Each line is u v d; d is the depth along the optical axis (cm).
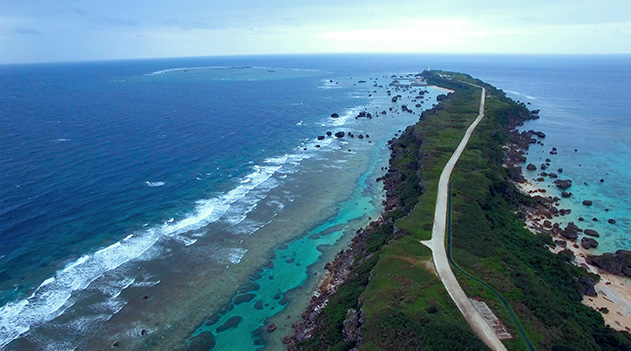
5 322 4950
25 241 6606
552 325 4406
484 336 4156
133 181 9269
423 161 9612
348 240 7325
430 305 4544
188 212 7988
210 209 8181
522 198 8694
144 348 4809
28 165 9838
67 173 9469
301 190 9394
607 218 8062
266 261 6612
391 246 5931
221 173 10194
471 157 9825
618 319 5203
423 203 7350
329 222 7950
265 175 10225
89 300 5447
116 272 6056
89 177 9319
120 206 8025
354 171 10762
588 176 10406
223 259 6594
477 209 7125
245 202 8606
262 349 4856
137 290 5734
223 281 6078
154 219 7619
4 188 8419
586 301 5547
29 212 7506
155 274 6103
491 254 5781
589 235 7350
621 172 10731
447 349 3888
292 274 6306
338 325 4681
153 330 5081
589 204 8631
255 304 5631
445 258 5625
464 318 4394
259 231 7500
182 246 6850
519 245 6512
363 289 5175
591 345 4253
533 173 10569
